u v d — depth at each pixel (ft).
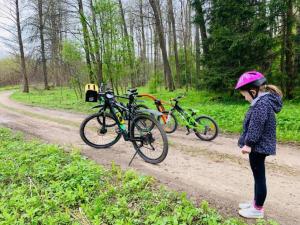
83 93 53.11
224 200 8.63
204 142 15.26
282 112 20.54
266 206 8.29
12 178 10.28
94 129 14.03
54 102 41.60
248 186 9.59
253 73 6.83
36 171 10.61
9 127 21.45
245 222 7.45
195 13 36.09
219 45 30.07
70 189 9.05
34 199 8.39
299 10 28.50
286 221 7.54
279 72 30.14
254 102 6.72
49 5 55.98
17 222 7.36
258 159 7.13
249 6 29.30
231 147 14.17
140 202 8.30
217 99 32.42
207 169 11.18
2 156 12.55
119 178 10.02
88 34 37.24
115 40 36.86
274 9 27.37
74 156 12.15
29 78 106.32
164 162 12.07
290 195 8.95
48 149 13.03
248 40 28.07
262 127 6.63
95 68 38.93
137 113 12.11
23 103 43.24
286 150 13.57
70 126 20.86
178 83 61.93
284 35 29.48
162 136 11.37
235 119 19.97
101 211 7.86
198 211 7.59
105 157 12.80
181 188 9.44
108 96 13.17
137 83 78.13
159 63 104.99
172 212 7.66
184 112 16.30
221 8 29.84
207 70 31.81
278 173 10.71
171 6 57.31
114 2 36.22
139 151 12.34
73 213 7.97
